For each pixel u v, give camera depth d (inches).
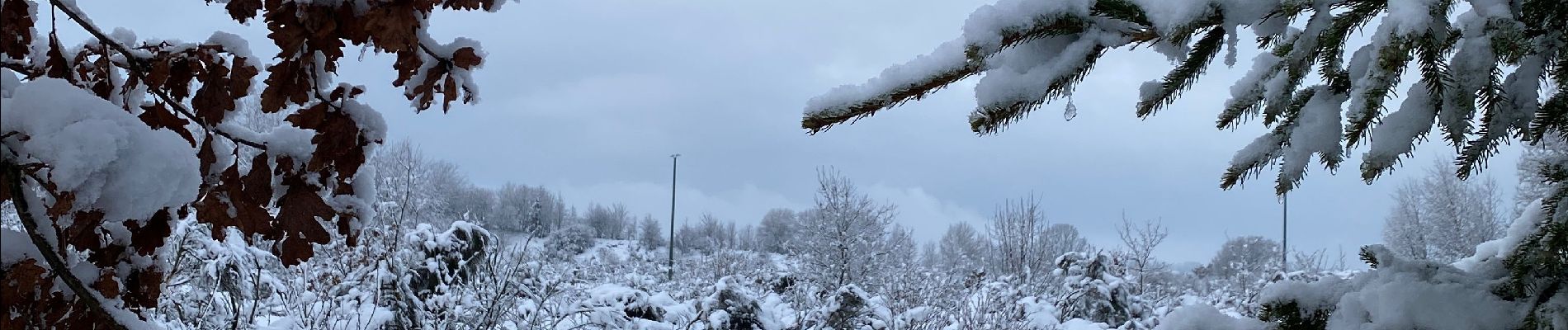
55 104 46.7
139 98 68.3
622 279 515.8
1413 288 61.2
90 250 64.9
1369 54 49.8
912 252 730.2
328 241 68.7
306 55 61.4
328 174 70.5
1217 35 53.4
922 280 383.9
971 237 1019.3
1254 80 57.4
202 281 205.6
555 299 248.7
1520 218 65.8
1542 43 48.5
